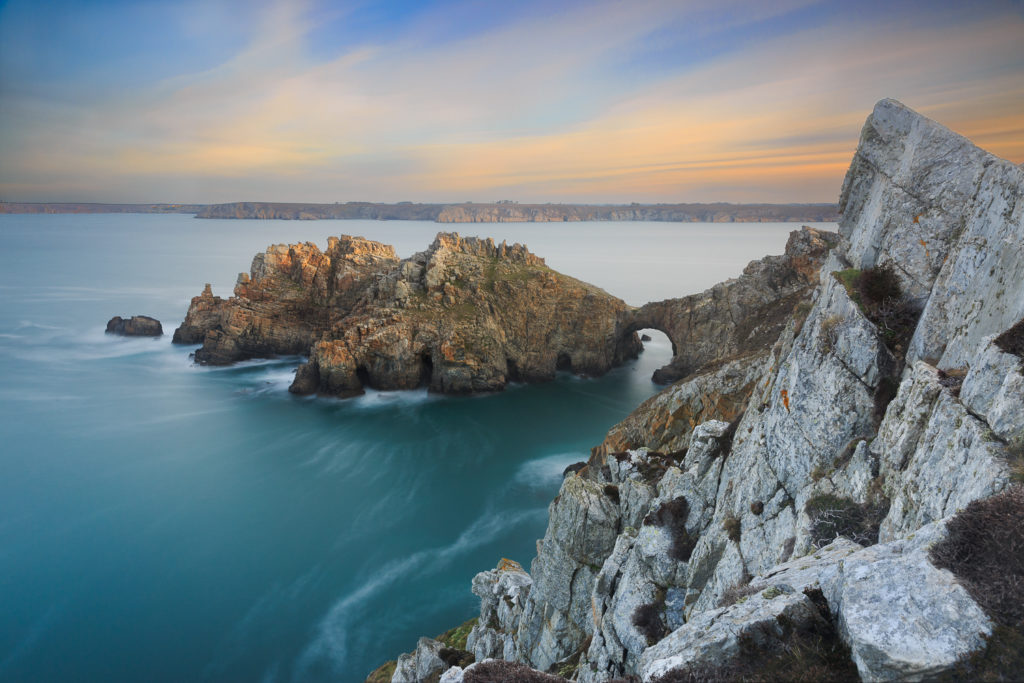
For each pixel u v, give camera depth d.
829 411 22.16
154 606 52.75
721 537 23.61
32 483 75.31
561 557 31.31
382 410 102.38
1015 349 13.80
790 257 103.12
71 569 57.81
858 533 17.17
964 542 10.32
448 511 69.75
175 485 75.25
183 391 110.75
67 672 45.34
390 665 43.59
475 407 104.62
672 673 11.19
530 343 117.56
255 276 139.00
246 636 49.03
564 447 88.56
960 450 13.83
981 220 19.52
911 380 18.22
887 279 23.27
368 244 145.12
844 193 32.72
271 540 63.19
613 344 124.12
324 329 130.62
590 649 26.05
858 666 9.39
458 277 120.44
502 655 34.41
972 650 8.62
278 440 90.06
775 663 10.55
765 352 51.00
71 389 110.94
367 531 65.19
